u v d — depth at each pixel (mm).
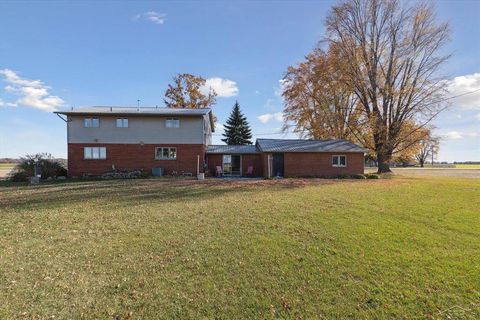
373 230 7328
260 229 7488
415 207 10414
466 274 4789
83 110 26406
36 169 23109
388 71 30719
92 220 8680
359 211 9664
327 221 8266
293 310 3852
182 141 26766
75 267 5211
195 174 26781
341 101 35000
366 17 30984
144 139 26484
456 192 14898
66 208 10586
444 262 5277
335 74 31703
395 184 19484
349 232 7156
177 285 4531
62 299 4113
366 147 31953
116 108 28500
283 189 16172
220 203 11352
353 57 31016
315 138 35531
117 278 4773
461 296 4137
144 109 28375
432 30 28641
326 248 6051
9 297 4141
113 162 26156
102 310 3848
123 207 10664
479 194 14102
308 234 7016
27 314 3730
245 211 9719
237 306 3949
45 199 12703
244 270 5051
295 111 36344
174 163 26719
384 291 4289
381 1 30141
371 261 5355
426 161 91688
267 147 27984
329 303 4016
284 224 7953
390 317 3691
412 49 29438
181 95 41844
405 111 29969
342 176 26109
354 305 3955
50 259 5582
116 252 5949
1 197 13453
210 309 3881
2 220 8742
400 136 30234
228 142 54250
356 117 33250
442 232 7172
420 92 29266
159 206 10781
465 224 7953
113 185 18344
